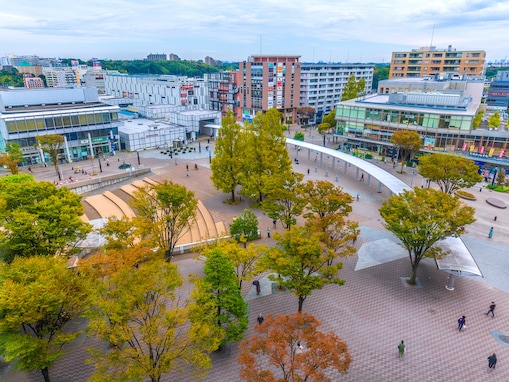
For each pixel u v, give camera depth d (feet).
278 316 77.41
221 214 191.01
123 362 77.46
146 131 329.11
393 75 584.40
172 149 333.42
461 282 133.39
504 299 123.75
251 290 127.54
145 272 84.99
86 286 82.69
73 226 115.14
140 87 524.93
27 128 268.41
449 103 281.33
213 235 164.66
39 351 77.10
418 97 294.46
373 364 96.63
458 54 523.70
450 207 118.83
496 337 106.42
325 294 126.00
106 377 74.08
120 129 341.21
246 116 484.74
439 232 116.26
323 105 538.88
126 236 114.11
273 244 157.58
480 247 158.51
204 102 499.10
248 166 194.08
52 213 111.24
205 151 328.70
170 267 89.30
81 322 108.99
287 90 474.08
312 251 97.60
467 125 263.29
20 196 115.34
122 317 74.02
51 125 279.28
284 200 152.56
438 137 277.85
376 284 131.75
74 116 288.10
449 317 114.83
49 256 96.43
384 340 104.99
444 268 120.78
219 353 98.94
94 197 209.15
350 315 115.44
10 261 107.24
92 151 298.76
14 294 71.67
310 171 268.82
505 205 202.69
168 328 78.43
